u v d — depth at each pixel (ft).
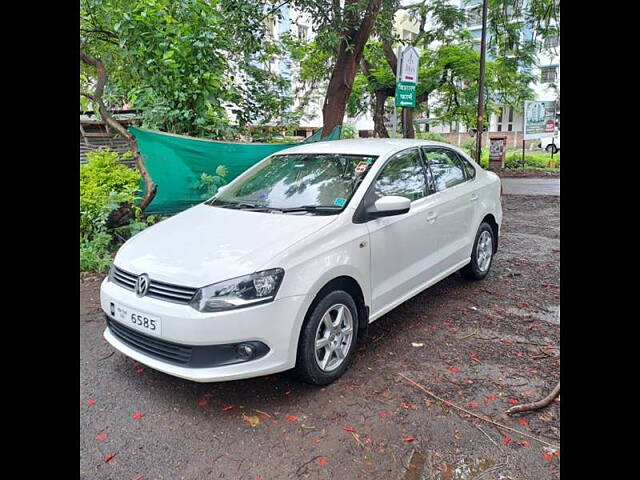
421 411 10.03
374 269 12.03
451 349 12.76
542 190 45.70
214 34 24.23
